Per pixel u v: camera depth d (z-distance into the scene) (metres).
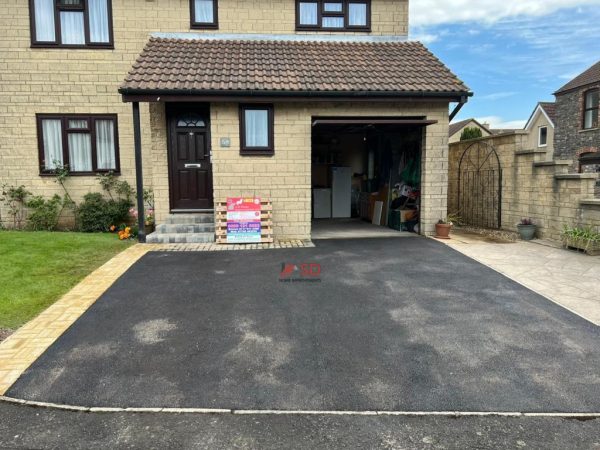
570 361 3.96
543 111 27.34
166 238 9.12
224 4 11.35
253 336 4.50
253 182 9.39
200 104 9.84
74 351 4.16
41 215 10.67
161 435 2.97
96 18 10.91
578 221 8.46
